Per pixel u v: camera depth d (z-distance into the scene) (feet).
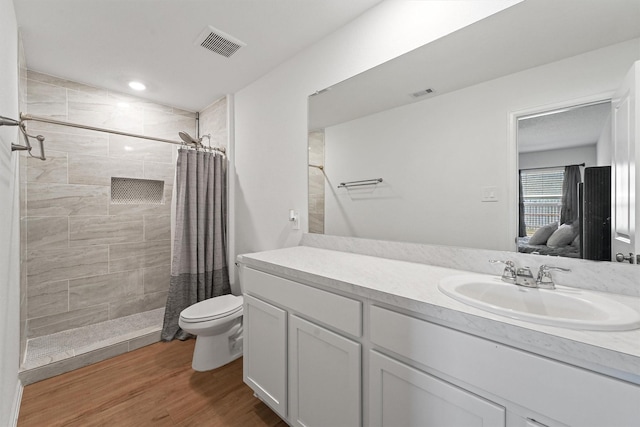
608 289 3.04
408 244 4.76
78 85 7.94
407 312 2.92
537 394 2.09
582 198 3.22
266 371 4.72
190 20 5.48
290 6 5.13
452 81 4.25
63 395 5.42
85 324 8.03
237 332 7.03
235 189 8.95
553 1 3.44
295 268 4.18
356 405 3.36
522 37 3.65
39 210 7.31
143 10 5.17
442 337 2.60
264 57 6.82
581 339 1.96
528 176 3.61
